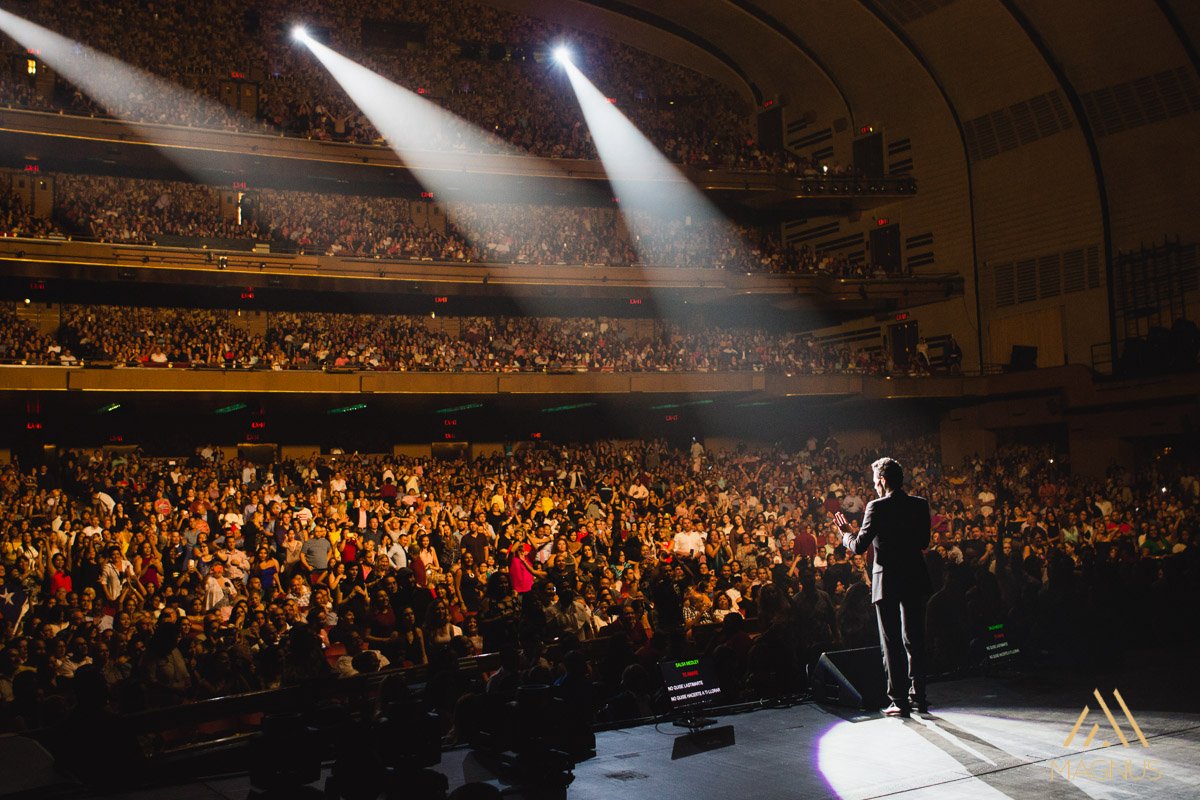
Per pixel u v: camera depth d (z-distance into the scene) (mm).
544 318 34344
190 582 13422
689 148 34594
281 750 4473
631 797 4863
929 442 34031
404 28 34375
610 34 37688
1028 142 32469
